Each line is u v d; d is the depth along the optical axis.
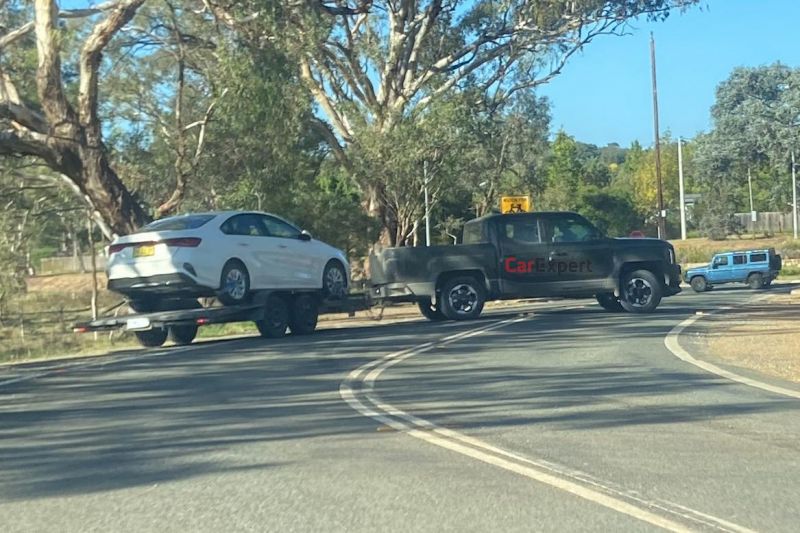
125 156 32.00
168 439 9.04
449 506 6.66
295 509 6.67
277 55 24.19
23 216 34.44
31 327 32.12
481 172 38.09
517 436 8.87
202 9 26.55
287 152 27.38
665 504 6.66
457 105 30.58
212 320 16.28
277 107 24.52
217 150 30.02
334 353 15.14
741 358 13.93
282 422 9.70
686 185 80.06
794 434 8.84
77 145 23.50
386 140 29.86
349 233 32.66
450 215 44.12
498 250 20.61
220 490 7.21
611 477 7.38
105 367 14.34
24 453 8.59
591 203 69.06
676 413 9.88
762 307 24.00
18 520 6.57
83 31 27.78
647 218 76.00
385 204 32.50
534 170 45.28
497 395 11.07
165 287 15.81
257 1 23.62
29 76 29.05
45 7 22.81
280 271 17.59
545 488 7.09
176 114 29.62
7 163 30.52
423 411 10.16
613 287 21.03
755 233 69.94
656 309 22.72
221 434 9.20
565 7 31.94
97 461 8.23
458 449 8.36
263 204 29.31
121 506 6.85
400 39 32.47
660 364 13.35
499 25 33.19
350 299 19.47
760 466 7.70
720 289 40.41
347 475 7.55
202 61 27.62
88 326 16.77
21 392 12.13
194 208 34.25
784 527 6.16
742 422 9.40
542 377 12.34
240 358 14.79
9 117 23.25
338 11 28.53
